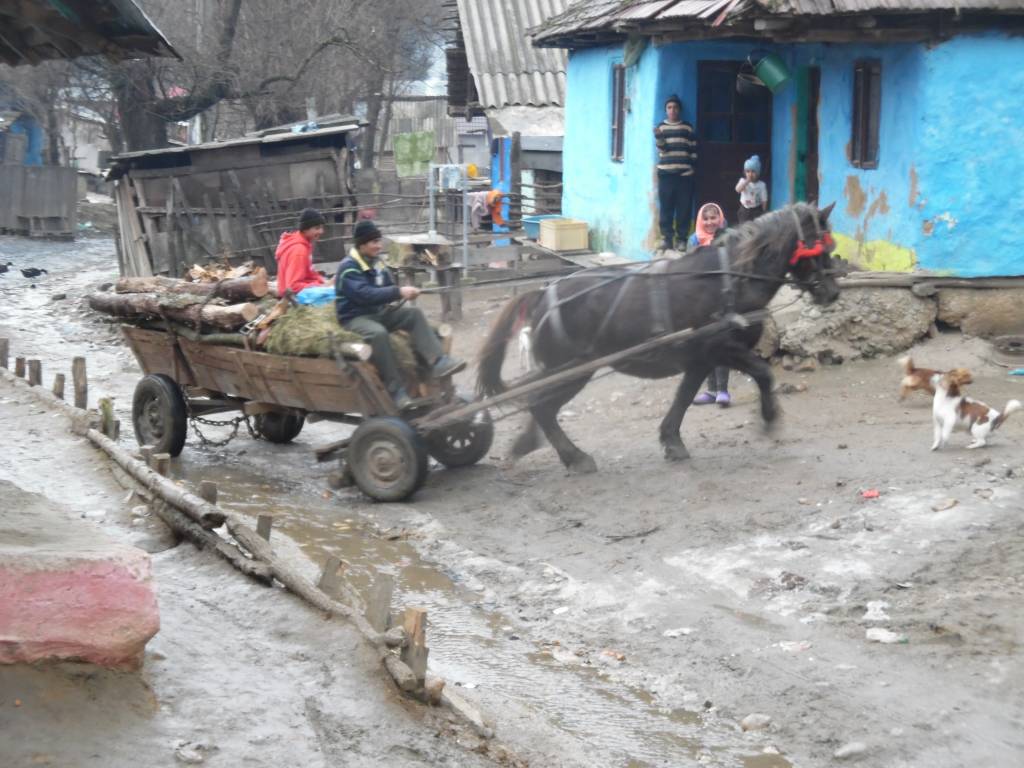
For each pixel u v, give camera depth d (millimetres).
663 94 15539
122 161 19266
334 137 20594
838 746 5797
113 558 4898
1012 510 7918
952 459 8984
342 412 10188
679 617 7250
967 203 12297
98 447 10547
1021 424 9852
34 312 22875
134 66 29469
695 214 16359
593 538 8602
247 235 19953
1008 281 12422
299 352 10094
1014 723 5770
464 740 5406
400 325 9977
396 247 17016
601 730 6078
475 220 20047
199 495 8492
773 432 9797
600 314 9523
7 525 5297
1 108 48000
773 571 7598
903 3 11609
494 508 9555
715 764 5734
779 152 15625
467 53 23234
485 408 9672
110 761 4461
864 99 13477
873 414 10609
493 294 17797
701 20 12656
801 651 6664
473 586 8117
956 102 12117
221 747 4785
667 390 12344
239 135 38781
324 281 10969
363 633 5941
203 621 6230
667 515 8727
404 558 8680
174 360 11578
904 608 6938
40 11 5949
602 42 17578
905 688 6160
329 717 5289
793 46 15133
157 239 19469
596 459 10438
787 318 12609
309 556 8562
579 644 7180
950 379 9164
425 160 21422
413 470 9734
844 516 8180
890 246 12883
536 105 22484
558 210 21734
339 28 32094
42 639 4762
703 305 9297
